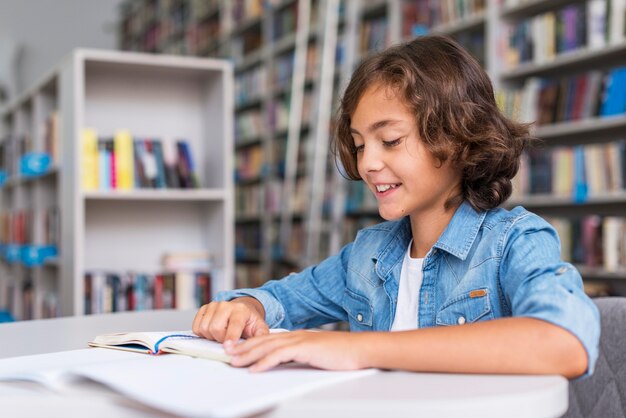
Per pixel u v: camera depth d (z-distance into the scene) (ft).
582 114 9.30
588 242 9.22
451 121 3.04
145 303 8.41
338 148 3.60
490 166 3.12
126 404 2.00
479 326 2.30
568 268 2.58
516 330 2.25
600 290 9.18
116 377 2.09
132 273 8.39
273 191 15.83
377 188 3.07
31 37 23.03
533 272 2.63
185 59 8.56
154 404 1.84
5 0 22.70
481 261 2.98
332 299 3.71
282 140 15.76
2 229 13.48
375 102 3.01
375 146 3.03
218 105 8.89
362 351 2.27
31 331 3.54
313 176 13.66
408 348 2.25
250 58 17.26
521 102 9.97
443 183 3.10
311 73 14.67
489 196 3.12
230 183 8.77
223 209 8.77
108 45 24.36
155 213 9.02
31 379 2.16
